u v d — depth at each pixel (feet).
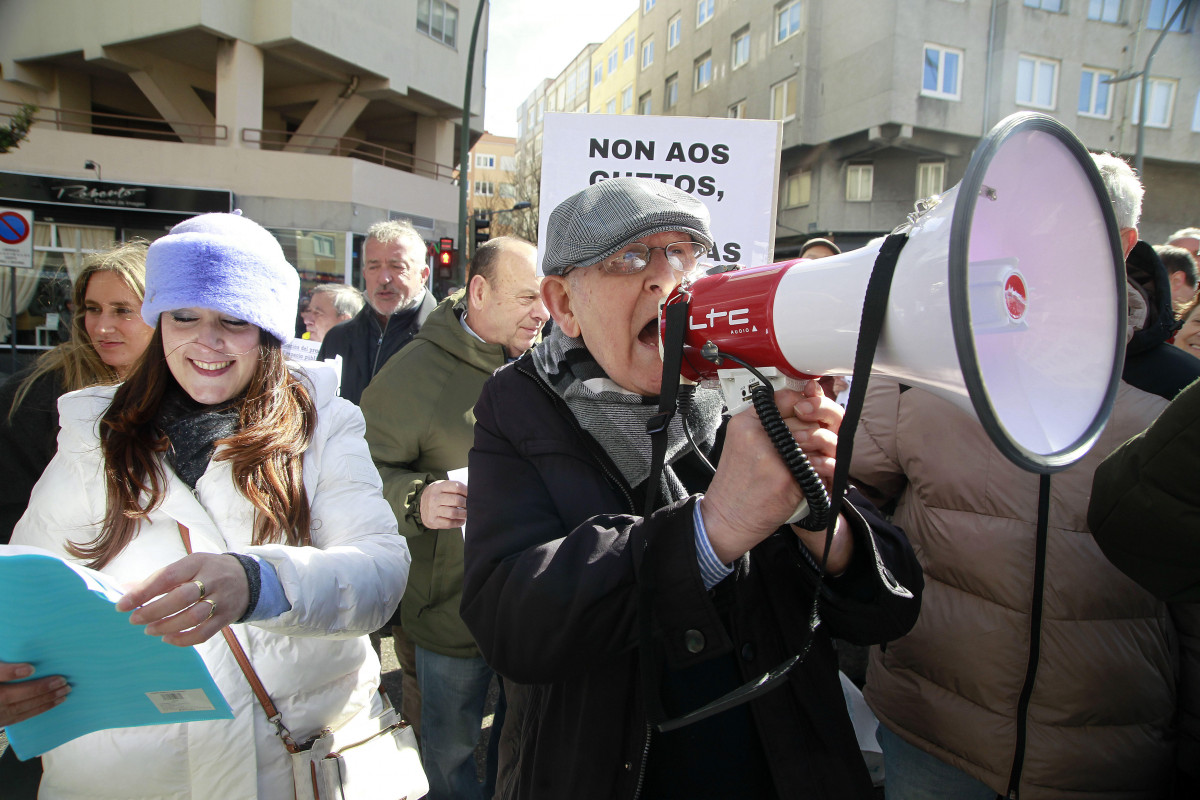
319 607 3.77
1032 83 58.95
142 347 6.33
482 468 3.66
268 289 4.19
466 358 7.20
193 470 4.14
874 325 2.27
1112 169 4.97
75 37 51.85
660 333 3.10
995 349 2.35
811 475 2.62
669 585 2.82
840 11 60.75
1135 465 3.48
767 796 3.47
